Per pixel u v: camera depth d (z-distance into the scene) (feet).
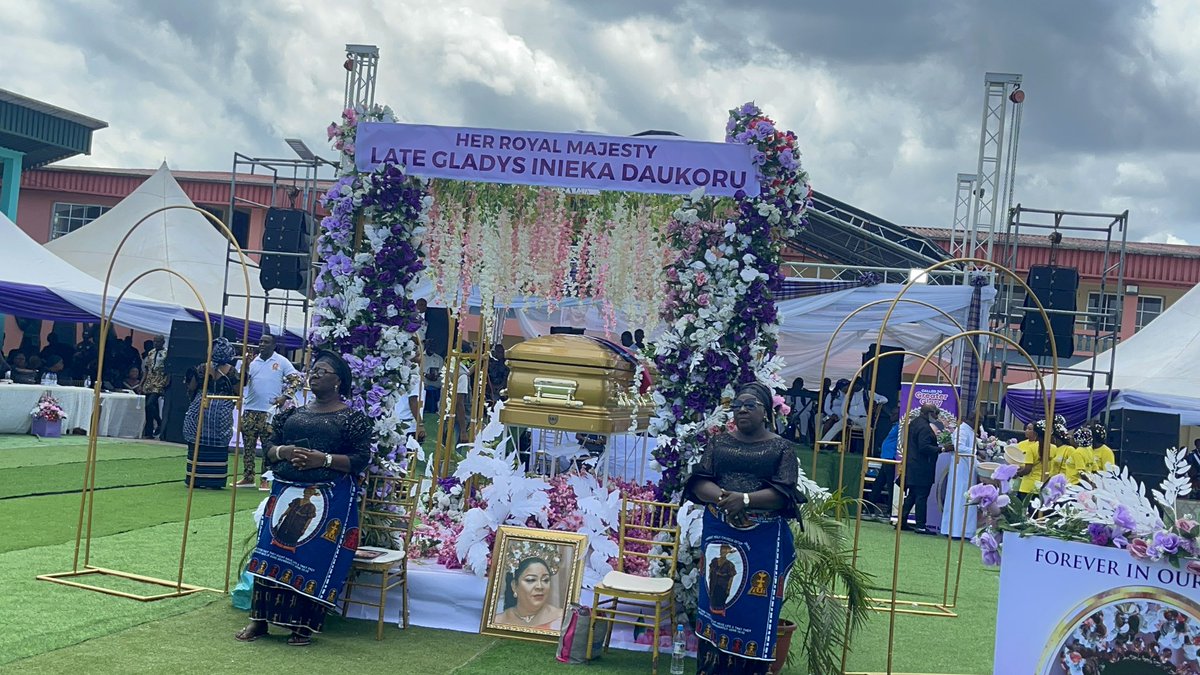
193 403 42.57
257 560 20.61
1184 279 103.60
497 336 42.24
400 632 22.39
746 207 22.57
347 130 24.29
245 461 44.24
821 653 21.02
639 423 28.60
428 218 25.04
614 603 21.57
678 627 20.85
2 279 59.21
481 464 24.29
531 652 21.44
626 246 27.09
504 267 28.02
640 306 27.43
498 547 22.97
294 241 57.00
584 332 35.22
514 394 25.85
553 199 27.04
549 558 22.75
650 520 23.52
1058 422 41.06
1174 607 16.92
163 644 19.77
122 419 61.93
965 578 34.88
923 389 53.47
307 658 19.71
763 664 19.01
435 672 19.40
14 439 54.39
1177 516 17.13
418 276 24.84
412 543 25.03
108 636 20.02
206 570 26.76
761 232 22.56
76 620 20.90
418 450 27.58
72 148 86.28
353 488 21.31
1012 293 55.47
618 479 29.27
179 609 22.52
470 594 23.07
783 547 19.11
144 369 66.90
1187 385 59.00
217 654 19.43
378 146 24.07
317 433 20.98
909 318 56.18
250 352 45.03
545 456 33.09
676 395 22.67
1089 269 103.40
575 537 22.79
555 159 23.43
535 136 23.48
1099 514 17.42
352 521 21.24
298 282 57.36
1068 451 39.37
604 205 26.63
